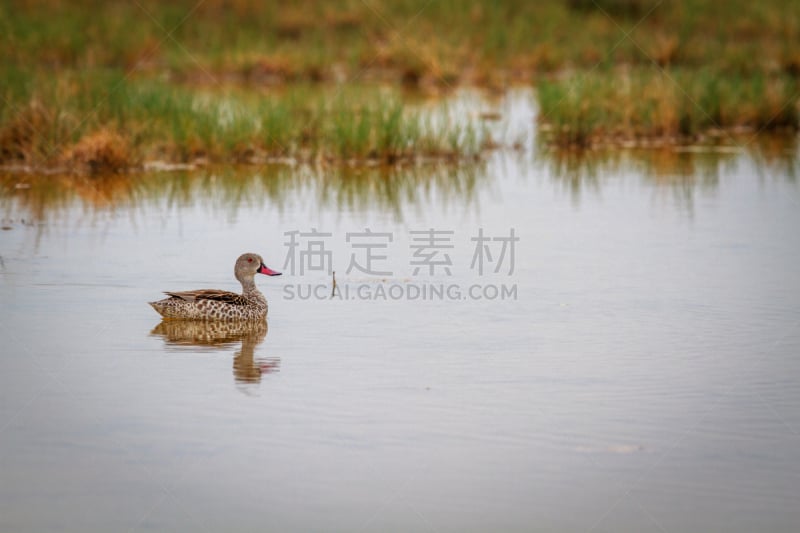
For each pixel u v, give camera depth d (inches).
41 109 968.9
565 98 1144.8
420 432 401.7
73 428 406.0
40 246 684.7
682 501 354.3
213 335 518.0
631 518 344.5
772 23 1820.9
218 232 732.7
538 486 363.6
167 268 637.3
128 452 387.2
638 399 430.6
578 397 433.1
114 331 520.7
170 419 413.7
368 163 1013.2
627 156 1072.2
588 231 744.3
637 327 524.7
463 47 1646.2
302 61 1576.0
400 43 1648.6
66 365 471.8
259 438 397.7
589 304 566.3
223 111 1072.2
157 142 1005.2
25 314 544.4
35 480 367.6
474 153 1042.7
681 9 1870.1
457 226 756.0
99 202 827.4
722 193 883.4
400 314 551.2
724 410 420.5
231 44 1670.8
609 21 1841.8
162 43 1662.2
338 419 413.4
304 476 370.3
